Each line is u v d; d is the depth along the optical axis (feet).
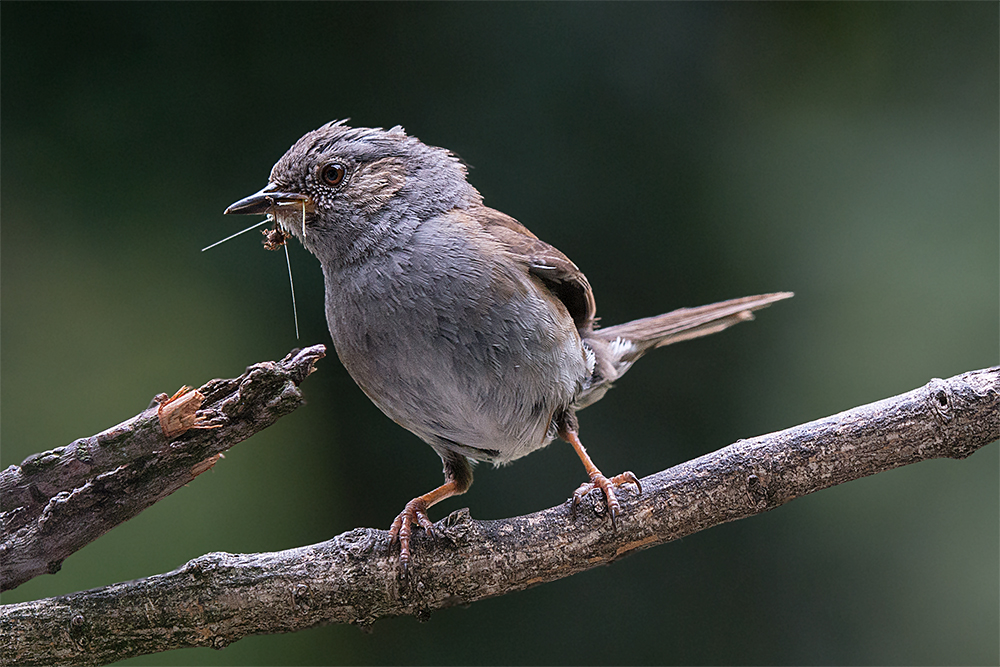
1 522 17.38
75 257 37.09
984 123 39.11
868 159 39.24
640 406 37.99
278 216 22.41
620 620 36.73
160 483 17.62
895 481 36.35
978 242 37.86
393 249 21.20
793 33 39.17
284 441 36.81
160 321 37.11
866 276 38.19
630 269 38.40
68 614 17.94
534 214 37.96
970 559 35.17
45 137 37.11
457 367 20.92
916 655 34.99
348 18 37.81
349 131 22.53
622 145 38.37
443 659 36.17
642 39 38.37
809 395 37.47
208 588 18.26
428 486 36.88
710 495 19.60
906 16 39.50
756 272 38.58
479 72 38.04
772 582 36.60
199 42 37.55
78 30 36.88
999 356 36.50
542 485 37.22
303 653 35.45
